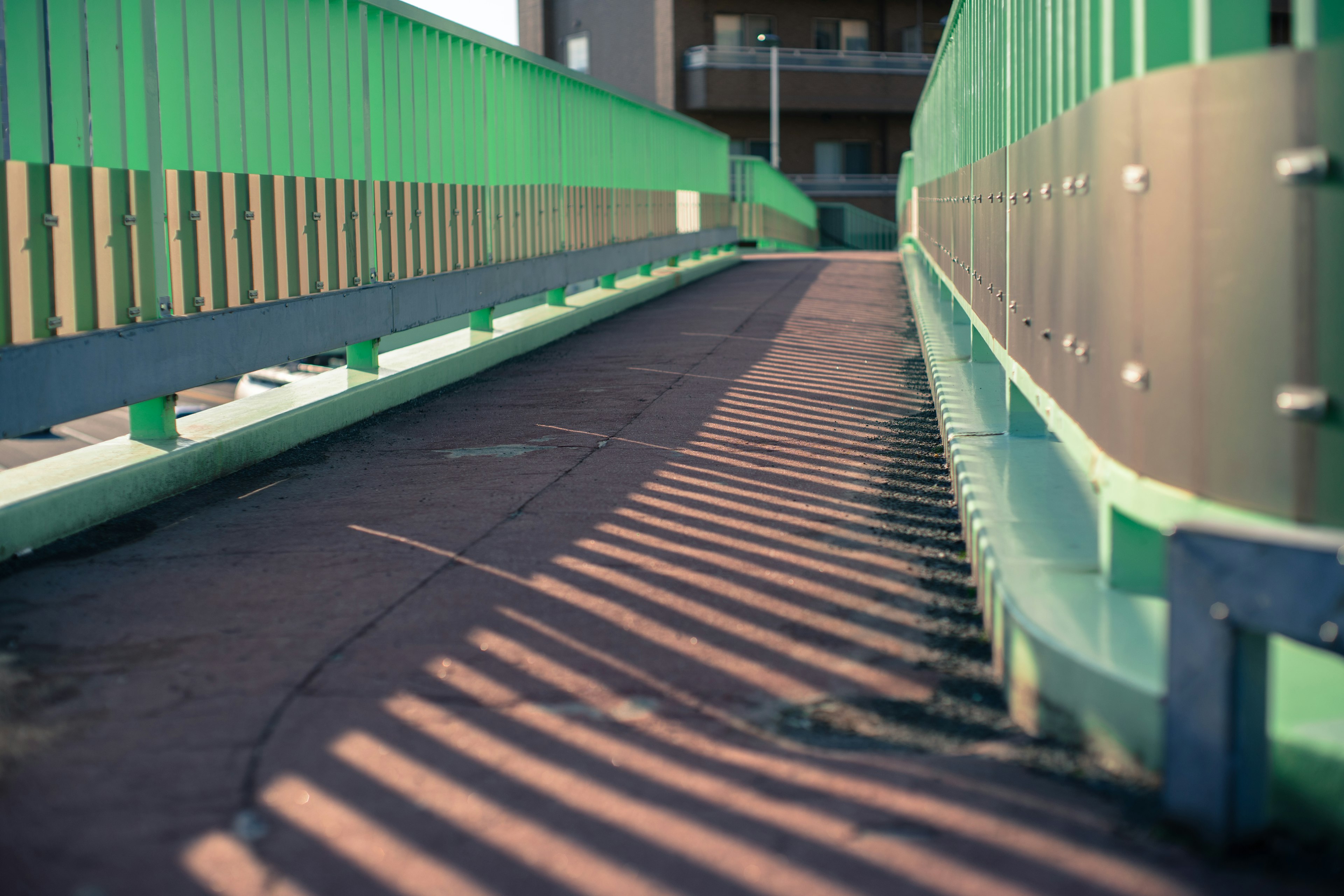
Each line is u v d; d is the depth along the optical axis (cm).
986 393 771
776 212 3531
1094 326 384
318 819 286
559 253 1376
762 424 810
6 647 409
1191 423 309
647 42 5184
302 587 475
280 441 745
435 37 1030
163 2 667
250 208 736
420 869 262
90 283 589
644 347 1209
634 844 271
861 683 376
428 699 363
